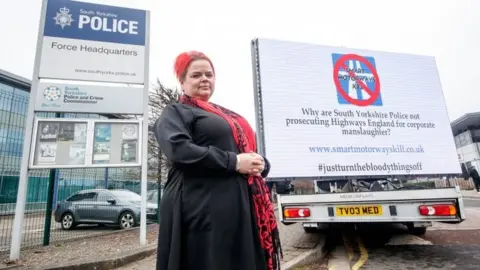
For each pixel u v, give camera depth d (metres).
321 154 5.51
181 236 1.25
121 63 5.59
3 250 5.17
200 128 1.40
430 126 6.27
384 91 6.22
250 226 1.30
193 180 1.31
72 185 9.79
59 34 5.34
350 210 4.41
